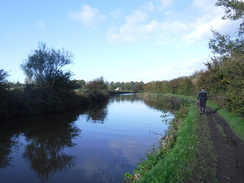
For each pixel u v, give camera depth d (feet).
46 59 80.74
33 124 54.54
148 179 16.03
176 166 17.40
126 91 379.96
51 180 22.15
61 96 85.10
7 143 36.81
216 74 52.90
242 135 25.86
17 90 68.80
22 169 25.39
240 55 30.63
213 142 23.76
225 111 44.32
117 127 49.32
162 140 32.32
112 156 28.71
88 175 22.88
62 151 31.76
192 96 116.06
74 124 54.34
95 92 140.36
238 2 29.99
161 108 89.86
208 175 15.58
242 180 14.67
